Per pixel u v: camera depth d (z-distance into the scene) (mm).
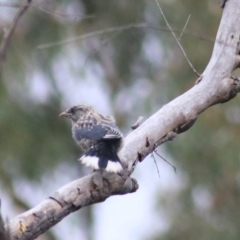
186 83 15219
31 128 14352
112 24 15898
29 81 14188
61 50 14430
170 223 14617
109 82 15977
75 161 15188
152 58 15945
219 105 14805
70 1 15430
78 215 17094
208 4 15922
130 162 6812
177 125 7258
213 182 14656
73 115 8602
